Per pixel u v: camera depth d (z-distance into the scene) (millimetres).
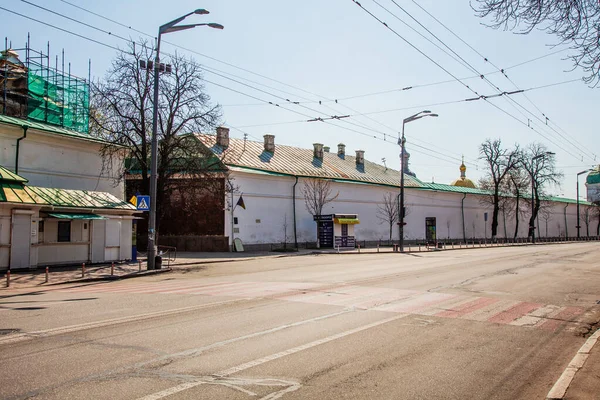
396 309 10562
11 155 22094
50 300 11953
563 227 84062
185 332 8062
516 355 7160
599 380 5941
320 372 6047
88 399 4930
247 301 11500
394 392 5406
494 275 18188
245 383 5551
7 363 6141
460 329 8758
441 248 42094
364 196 48562
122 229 24453
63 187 24656
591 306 11656
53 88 30391
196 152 27906
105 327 8406
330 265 23766
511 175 62969
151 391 5195
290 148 47531
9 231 19203
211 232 34812
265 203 38125
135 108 25953
